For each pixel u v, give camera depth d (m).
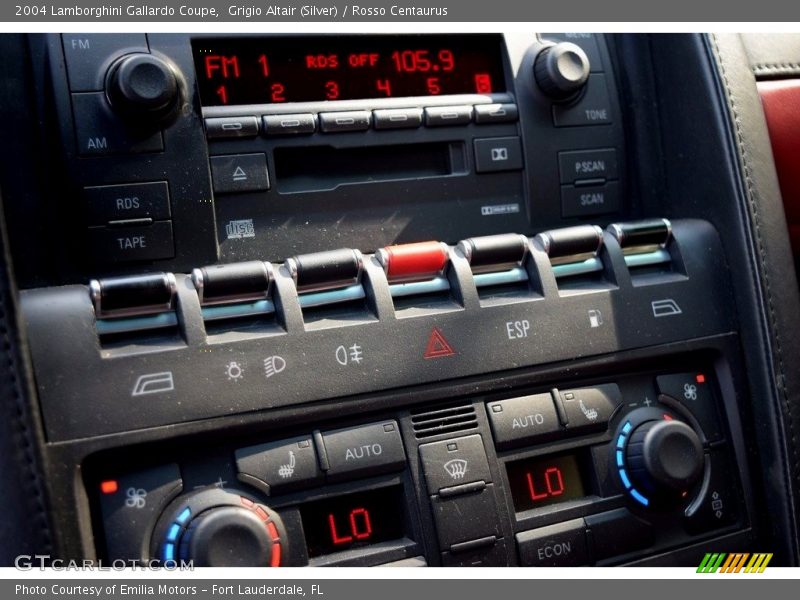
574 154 0.42
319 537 0.35
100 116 0.36
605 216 0.43
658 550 0.39
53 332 0.33
